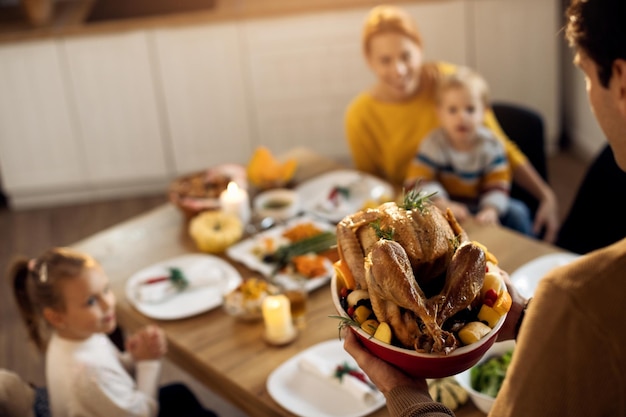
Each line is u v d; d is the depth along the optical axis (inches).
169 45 143.2
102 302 64.8
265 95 148.9
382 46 92.2
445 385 56.8
